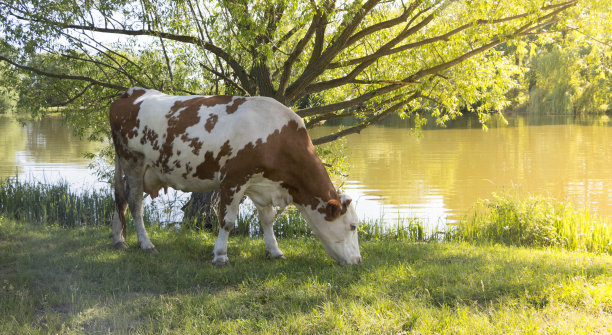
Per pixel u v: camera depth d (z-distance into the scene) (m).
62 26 9.02
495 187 15.78
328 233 6.18
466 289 4.79
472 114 52.81
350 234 6.21
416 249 7.27
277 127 5.96
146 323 4.25
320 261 6.40
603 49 9.20
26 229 7.54
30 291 4.90
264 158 5.90
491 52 9.98
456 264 5.88
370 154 23.50
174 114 6.30
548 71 42.19
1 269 5.54
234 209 6.06
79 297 4.77
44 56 10.04
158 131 6.35
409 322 4.09
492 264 5.89
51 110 10.70
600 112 47.97
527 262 6.16
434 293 4.76
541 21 8.34
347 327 4.01
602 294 4.39
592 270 5.50
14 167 18.53
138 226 6.66
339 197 6.30
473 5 7.81
